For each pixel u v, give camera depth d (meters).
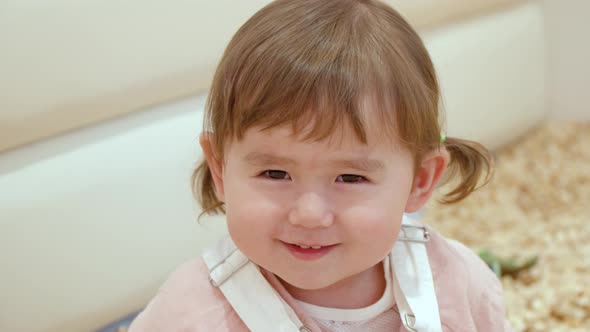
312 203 0.82
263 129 0.81
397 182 0.87
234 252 0.98
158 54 1.55
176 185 1.60
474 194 2.37
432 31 2.12
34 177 1.42
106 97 1.50
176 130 1.60
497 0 2.31
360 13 0.88
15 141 1.41
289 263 0.87
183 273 1.01
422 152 0.92
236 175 0.86
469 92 2.22
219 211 1.21
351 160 0.82
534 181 2.44
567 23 2.54
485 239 2.11
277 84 0.81
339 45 0.83
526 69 2.45
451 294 1.00
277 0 0.93
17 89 1.38
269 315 0.94
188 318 0.96
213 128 0.91
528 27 2.42
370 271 0.98
